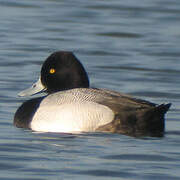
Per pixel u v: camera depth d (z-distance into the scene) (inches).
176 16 930.1
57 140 447.2
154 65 705.0
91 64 703.1
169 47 778.2
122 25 877.8
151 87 622.5
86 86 501.0
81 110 462.0
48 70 504.4
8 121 497.4
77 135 457.1
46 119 468.8
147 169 396.5
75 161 407.8
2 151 424.2
